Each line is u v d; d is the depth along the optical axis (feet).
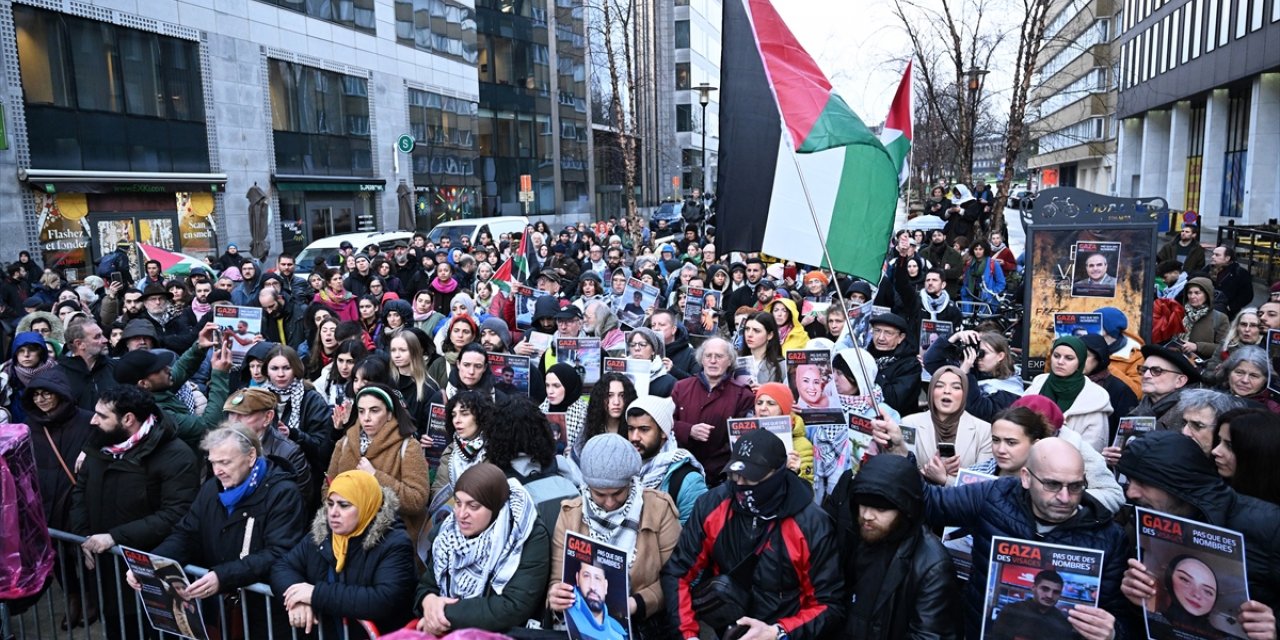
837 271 17.35
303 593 12.71
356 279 43.52
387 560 12.96
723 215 17.49
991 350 20.58
